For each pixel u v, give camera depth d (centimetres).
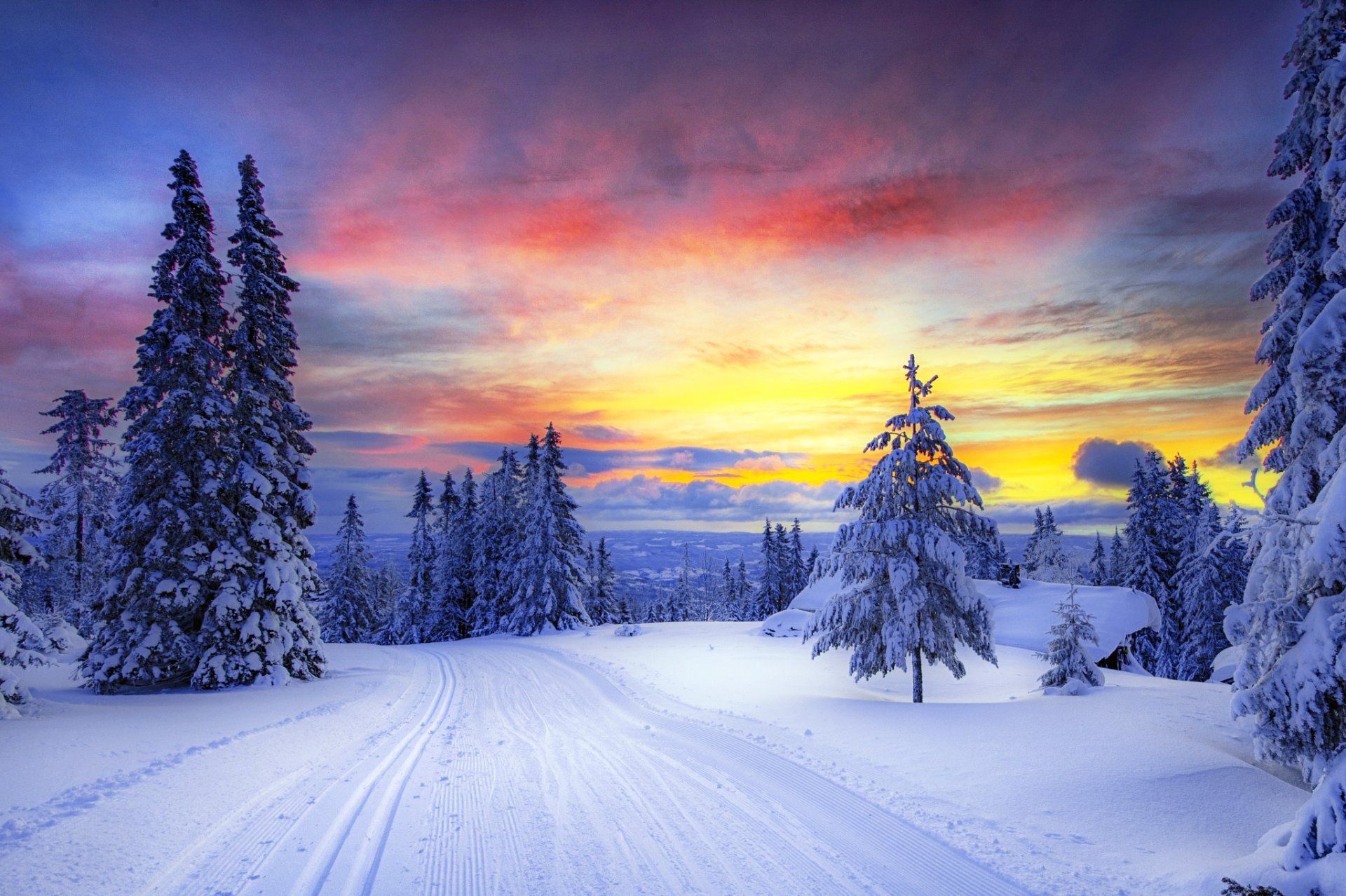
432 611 5453
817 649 1791
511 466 5528
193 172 2017
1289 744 643
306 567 2164
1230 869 587
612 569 6981
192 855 655
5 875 579
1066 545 6638
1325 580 633
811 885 611
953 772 927
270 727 1265
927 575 1656
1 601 1361
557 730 1290
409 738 1216
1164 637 4022
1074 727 1123
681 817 785
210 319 2044
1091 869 635
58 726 1161
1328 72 873
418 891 591
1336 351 749
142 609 1845
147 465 1902
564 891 597
